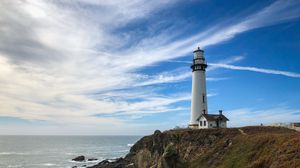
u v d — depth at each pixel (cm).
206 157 4853
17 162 12475
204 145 5312
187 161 5219
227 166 4175
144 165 7019
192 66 7600
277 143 3906
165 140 6400
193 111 7431
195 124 7275
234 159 4231
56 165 11569
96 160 13025
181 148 5697
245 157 4062
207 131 5638
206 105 7412
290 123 5606
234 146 4644
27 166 11350
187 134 5884
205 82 7538
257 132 5106
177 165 5134
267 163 3553
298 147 3412
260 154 3922
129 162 8038
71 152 17325
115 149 19975
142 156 7269
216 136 5334
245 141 4553
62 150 18875
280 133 4647
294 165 3062
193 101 7494
